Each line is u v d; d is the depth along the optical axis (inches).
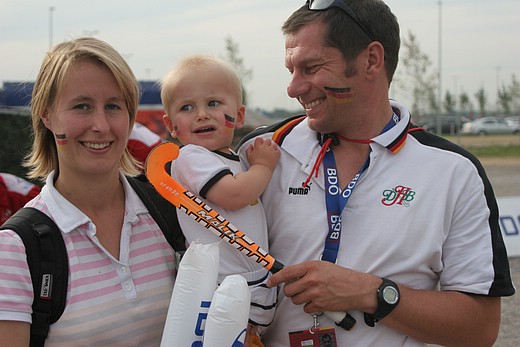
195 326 83.6
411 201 95.1
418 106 1327.5
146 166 90.9
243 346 83.2
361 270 95.4
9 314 78.7
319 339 95.0
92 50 83.7
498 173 772.6
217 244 87.0
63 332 83.5
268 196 102.0
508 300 254.8
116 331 86.6
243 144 107.0
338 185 97.8
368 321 93.1
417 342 96.9
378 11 96.8
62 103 83.8
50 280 82.0
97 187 88.5
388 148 97.0
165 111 103.9
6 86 491.5
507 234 313.1
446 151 97.6
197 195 95.5
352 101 95.8
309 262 91.4
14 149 554.3
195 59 101.5
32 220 83.6
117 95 85.6
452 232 96.7
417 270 95.6
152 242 92.3
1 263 79.1
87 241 86.6
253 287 95.0
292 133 103.7
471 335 95.7
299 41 96.3
